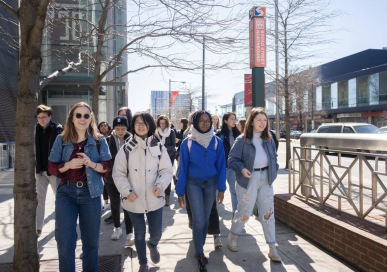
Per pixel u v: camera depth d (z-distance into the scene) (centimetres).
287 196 527
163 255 396
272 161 383
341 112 4275
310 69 1481
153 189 332
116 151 456
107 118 1731
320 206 455
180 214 591
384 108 3597
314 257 376
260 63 565
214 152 371
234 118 544
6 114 1329
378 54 3975
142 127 338
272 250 373
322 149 447
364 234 334
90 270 305
